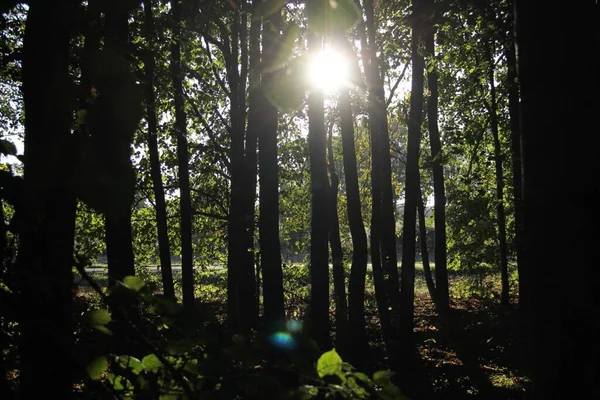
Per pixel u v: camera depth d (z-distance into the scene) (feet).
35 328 6.79
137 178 6.23
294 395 6.36
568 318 9.52
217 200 60.64
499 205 62.54
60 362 6.91
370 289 80.69
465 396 29.78
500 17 29.45
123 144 6.05
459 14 30.81
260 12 9.53
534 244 10.02
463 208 69.10
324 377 6.50
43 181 6.10
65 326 7.09
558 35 9.87
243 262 41.98
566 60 9.86
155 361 7.29
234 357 7.06
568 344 9.49
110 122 6.05
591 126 9.84
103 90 6.24
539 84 9.97
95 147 5.96
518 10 10.32
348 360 35.19
